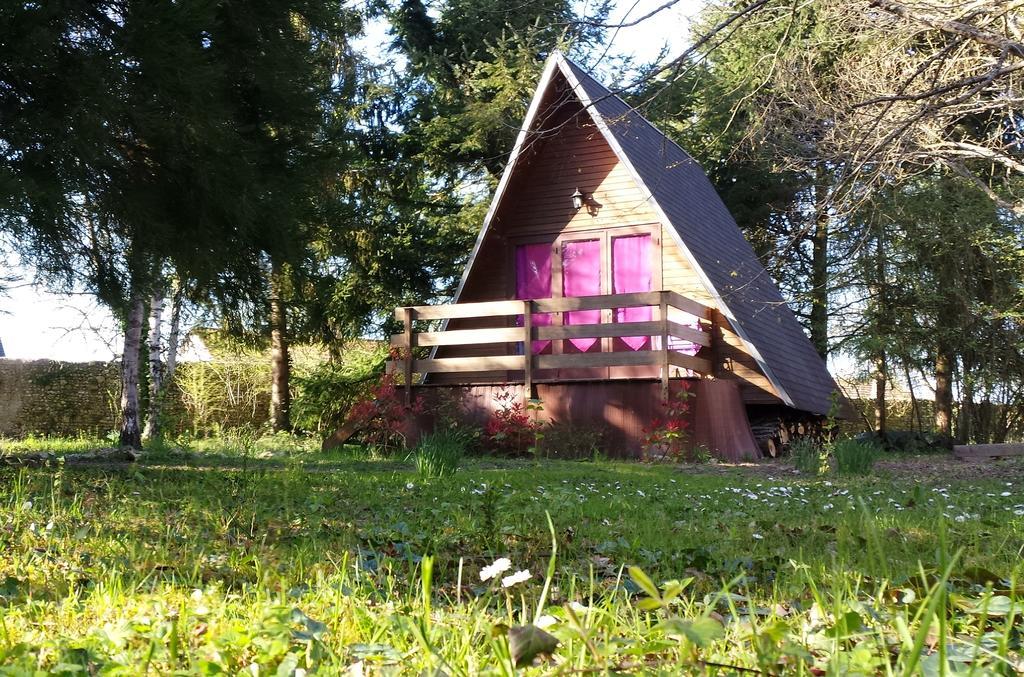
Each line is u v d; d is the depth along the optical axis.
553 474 9.70
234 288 11.07
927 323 22.64
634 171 15.02
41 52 8.01
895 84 10.55
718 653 2.06
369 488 7.75
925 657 1.79
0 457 9.88
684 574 3.73
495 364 14.16
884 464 13.13
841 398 19.80
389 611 2.67
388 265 21.73
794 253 25.19
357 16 20.75
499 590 3.24
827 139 10.67
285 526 5.21
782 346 17.31
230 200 9.70
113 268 9.92
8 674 1.98
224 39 9.77
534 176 16.66
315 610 2.83
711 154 22.45
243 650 2.30
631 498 7.34
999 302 21.97
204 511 5.57
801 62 11.20
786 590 3.24
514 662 1.91
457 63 23.94
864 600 2.80
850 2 9.59
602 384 13.61
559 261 16.42
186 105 9.08
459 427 14.18
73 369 22.52
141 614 2.71
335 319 20.73
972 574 3.11
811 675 1.83
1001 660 1.81
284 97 10.42
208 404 23.02
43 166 8.54
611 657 2.16
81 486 6.95
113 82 8.60
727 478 9.86
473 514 5.91
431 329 22.17
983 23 8.91
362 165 21.27
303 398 21.17
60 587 3.22
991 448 17.34
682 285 15.57
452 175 23.72
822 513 6.51
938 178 21.44
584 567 3.92
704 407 13.32
